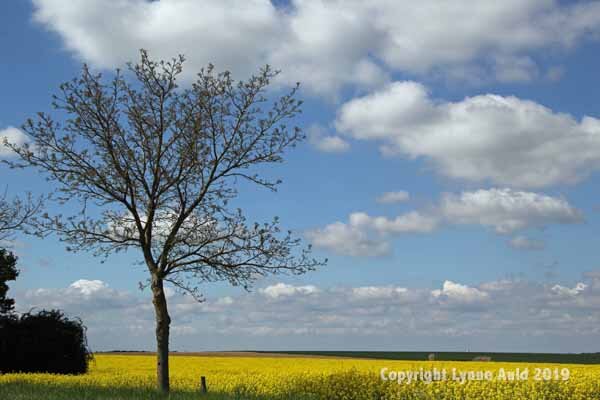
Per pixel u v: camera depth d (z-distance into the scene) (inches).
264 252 786.2
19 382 856.3
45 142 792.9
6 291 1414.9
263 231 789.2
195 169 811.4
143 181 812.0
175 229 806.5
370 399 927.7
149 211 812.6
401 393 936.3
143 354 2714.1
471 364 1708.9
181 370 1401.3
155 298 805.9
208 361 1915.6
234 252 797.2
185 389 865.5
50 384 839.1
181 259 812.6
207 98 816.3
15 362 1245.1
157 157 812.6
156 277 805.2
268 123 823.7
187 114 811.4
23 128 790.5
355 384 956.0
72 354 1280.8
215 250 800.3
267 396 810.2
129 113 814.5
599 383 972.6
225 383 1026.1
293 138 828.6
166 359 801.6
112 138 807.1
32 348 1249.4
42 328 1267.2
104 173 807.1
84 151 809.5
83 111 802.8
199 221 823.7
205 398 697.6
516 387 940.6
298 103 831.1
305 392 930.7
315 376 1020.5
